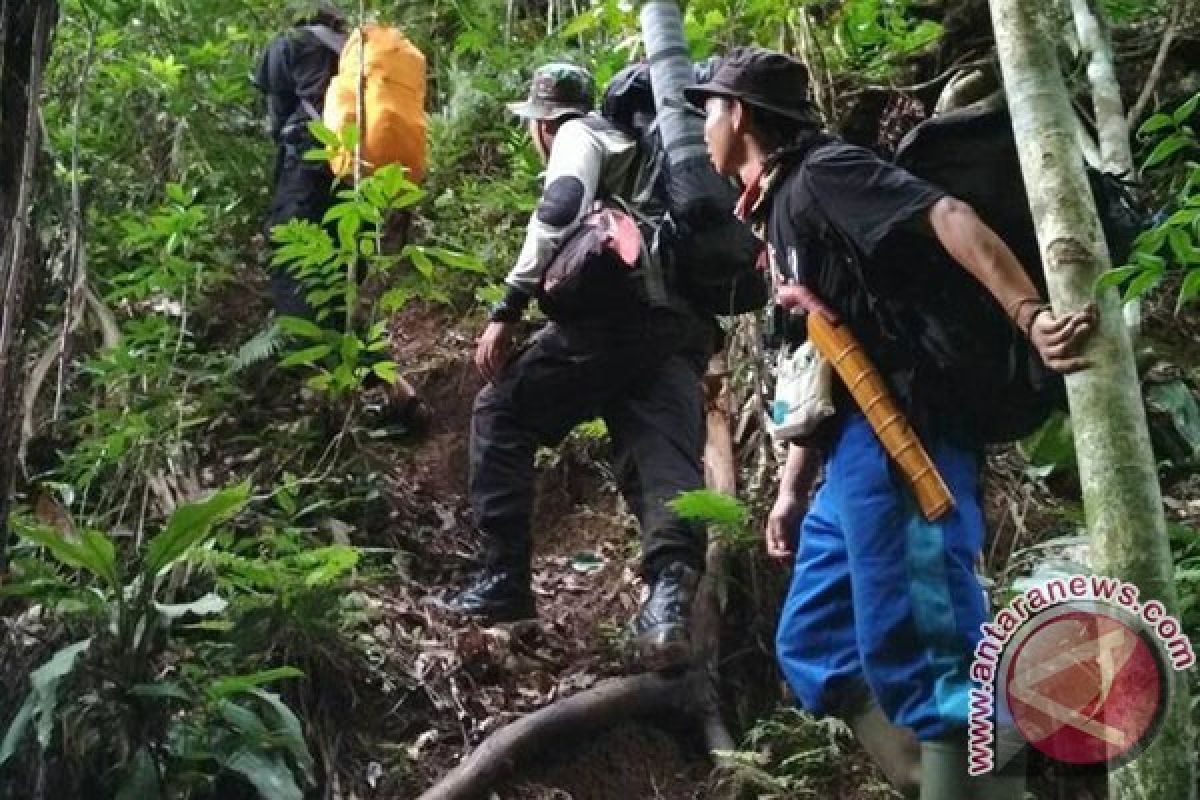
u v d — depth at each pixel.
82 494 4.25
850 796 3.47
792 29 4.91
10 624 3.27
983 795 2.50
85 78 4.77
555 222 3.76
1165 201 4.44
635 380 3.88
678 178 3.66
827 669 2.75
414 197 4.23
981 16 4.87
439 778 3.56
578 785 3.60
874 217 2.47
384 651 3.82
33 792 3.07
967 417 2.63
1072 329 2.25
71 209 4.13
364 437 4.74
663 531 3.75
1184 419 4.00
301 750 3.23
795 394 2.70
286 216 4.91
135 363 4.45
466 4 7.21
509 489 3.95
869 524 2.56
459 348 5.31
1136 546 2.25
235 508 3.37
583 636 4.09
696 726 3.77
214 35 6.30
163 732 3.16
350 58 4.80
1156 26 4.87
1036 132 2.38
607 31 5.82
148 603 3.20
